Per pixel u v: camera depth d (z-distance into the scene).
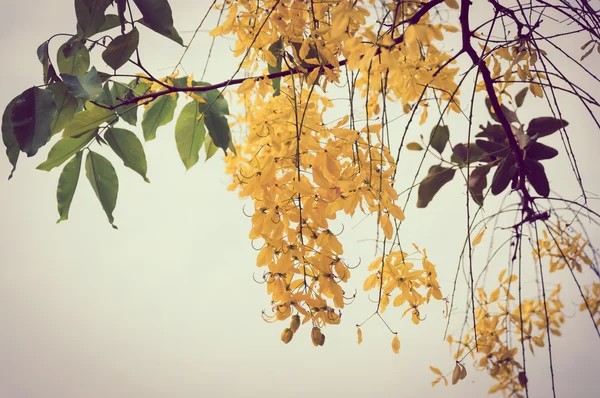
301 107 0.91
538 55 0.92
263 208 0.88
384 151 0.89
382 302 0.95
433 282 0.95
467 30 0.92
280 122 0.90
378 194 0.86
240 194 0.90
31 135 0.87
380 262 0.96
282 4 0.91
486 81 0.94
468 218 0.88
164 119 1.03
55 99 0.92
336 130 0.87
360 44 0.74
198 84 1.01
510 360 1.22
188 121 1.04
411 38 0.72
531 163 0.97
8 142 0.91
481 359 1.24
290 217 0.87
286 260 0.86
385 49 0.73
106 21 0.98
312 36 0.89
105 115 0.95
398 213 0.86
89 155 1.00
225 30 0.93
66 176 1.00
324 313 0.86
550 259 1.25
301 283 0.88
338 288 0.86
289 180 0.88
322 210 0.87
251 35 0.92
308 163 0.90
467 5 0.91
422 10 0.83
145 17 0.92
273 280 0.87
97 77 0.91
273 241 0.87
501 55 0.96
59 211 1.00
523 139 0.97
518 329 1.27
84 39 0.94
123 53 0.93
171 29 0.93
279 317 0.87
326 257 0.87
